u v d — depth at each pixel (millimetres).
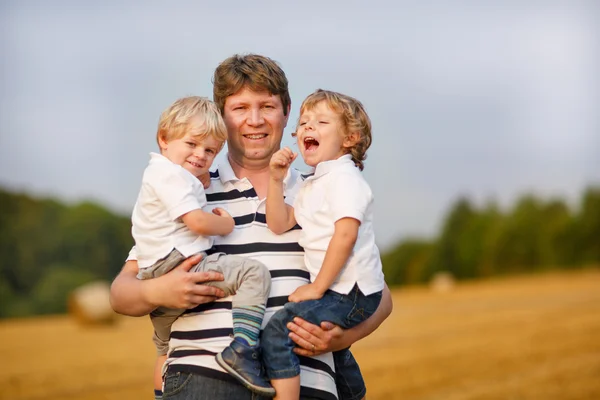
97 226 29656
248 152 3633
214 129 3385
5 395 9992
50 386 10578
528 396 10133
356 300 3307
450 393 10273
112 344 15297
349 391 3678
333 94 3543
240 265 3281
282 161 3369
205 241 3332
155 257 3291
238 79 3578
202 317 3289
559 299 23688
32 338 16500
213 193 3604
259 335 3289
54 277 27250
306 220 3412
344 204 3277
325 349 3289
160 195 3277
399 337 15539
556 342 14773
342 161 3457
